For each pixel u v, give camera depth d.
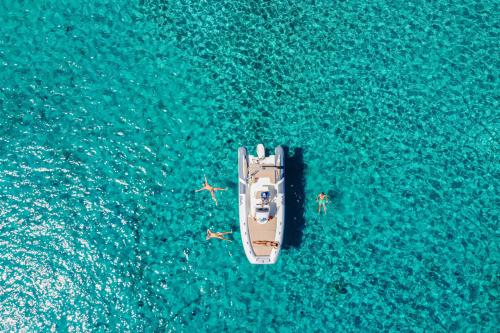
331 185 18.50
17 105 18.95
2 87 19.09
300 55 19.78
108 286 17.52
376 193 18.48
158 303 17.42
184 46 19.81
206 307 17.42
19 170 18.36
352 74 19.66
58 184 18.28
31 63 19.39
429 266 17.83
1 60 19.36
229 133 18.89
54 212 18.06
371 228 18.16
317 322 17.31
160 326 17.23
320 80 19.55
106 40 19.78
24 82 19.17
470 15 20.30
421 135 19.09
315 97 19.34
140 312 17.34
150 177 18.47
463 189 18.56
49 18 19.91
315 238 18.02
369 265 17.81
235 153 18.72
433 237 18.11
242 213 17.14
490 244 18.06
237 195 18.31
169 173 18.53
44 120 18.84
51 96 19.11
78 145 18.67
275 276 17.69
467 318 17.34
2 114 18.84
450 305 17.47
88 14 20.05
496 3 20.30
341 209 18.30
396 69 19.75
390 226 18.20
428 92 19.55
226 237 17.91
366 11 20.33
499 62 19.89
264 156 17.62
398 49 19.97
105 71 19.44
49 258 17.69
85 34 19.81
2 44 19.55
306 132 19.00
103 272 17.62
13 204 18.09
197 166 18.61
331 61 19.77
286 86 19.42
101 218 18.06
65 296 17.41
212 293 17.53
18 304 17.31
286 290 17.58
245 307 17.42
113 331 17.17
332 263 17.81
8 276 17.52
